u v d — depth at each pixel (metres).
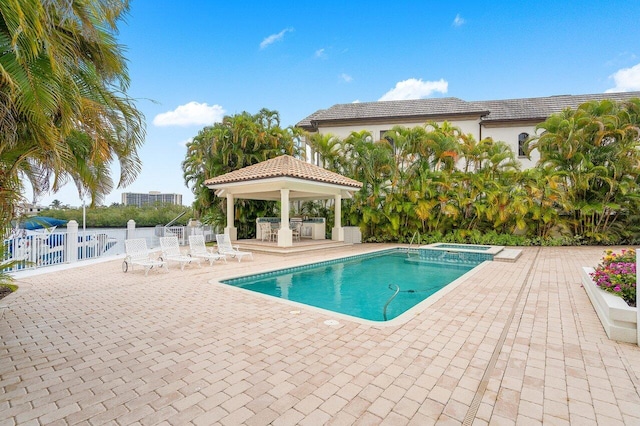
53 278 9.26
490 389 3.38
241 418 2.91
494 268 10.80
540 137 17.12
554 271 10.23
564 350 4.33
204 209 20.86
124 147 5.30
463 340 4.69
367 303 7.90
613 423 2.84
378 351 4.32
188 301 6.84
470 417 2.92
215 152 18.84
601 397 3.23
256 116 20.38
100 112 4.72
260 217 19.91
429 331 5.05
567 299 6.93
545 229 17.50
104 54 4.72
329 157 20.77
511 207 16.61
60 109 3.86
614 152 15.86
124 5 4.68
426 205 17.64
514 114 22.62
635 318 4.57
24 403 3.15
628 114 16.02
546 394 3.28
